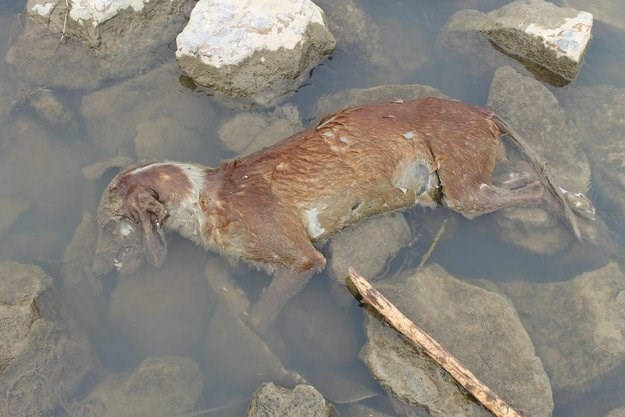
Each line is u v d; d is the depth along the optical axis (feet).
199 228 11.94
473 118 11.98
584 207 12.17
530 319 11.94
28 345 11.56
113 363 11.82
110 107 12.49
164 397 11.64
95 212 12.14
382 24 12.98
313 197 11.78
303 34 12.44
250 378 11.69
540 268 12.09
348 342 11.83
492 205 12.03
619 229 12.18
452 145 11.89
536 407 11.57
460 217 12.16
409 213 12.14
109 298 11.98
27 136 12.41
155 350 11.84
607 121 12.55
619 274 12.02
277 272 11.90
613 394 11.73
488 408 11.44
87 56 12.59
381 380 11.55
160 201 11.89
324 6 12.75
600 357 11.79
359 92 12.51
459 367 11.48
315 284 11.98
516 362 11.67
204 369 11.77
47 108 12.38
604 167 12.41
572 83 12.67
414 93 12.51
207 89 12.50
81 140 12.42
